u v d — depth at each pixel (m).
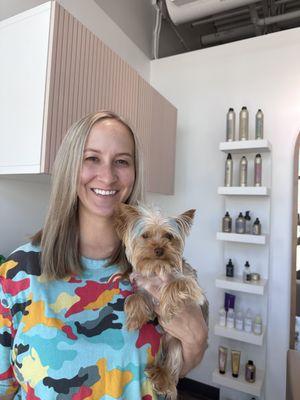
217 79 2.66
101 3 2.37
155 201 2.83
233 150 2.34
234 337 2.21
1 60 1.52
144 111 2.14
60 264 0.89
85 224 0.95
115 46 2.51
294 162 2.30
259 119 2.30
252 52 2.52
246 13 2.96
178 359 0.89
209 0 2.42
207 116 2.69
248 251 2.40
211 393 2.48
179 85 2.84
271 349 2.29
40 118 1.35
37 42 1.39
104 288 0.89
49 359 0.77
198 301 0.88
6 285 0.87
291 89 2.36
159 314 0.87
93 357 0.78
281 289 2.29
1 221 1.68
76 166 0.91
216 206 2.59
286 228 2.30
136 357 0.81
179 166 2.77
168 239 0.93
